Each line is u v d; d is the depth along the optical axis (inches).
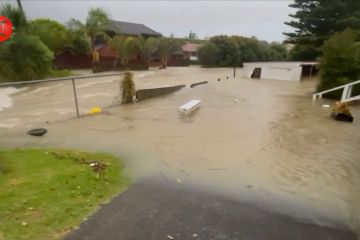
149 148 223.1
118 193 146.7
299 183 163.6
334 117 332.5
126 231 115.1
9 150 211.2
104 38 1336.1
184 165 188.4
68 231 113.6
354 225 123.7
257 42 1865.2
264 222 124.2
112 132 270.2
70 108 398.3
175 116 343.9
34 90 593.6
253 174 175.5
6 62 672.4
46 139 246.7
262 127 294.0
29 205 130.3
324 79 517.3
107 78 865.5
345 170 183.2
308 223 124.4
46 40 1053.8
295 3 1203.9
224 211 132.3
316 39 1125.7
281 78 921.5
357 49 495.2
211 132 273.0
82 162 187.9
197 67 1707.7
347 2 1098.1
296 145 234.7
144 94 467.8
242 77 1010.1
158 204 136.9
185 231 116.3
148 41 1446.9
